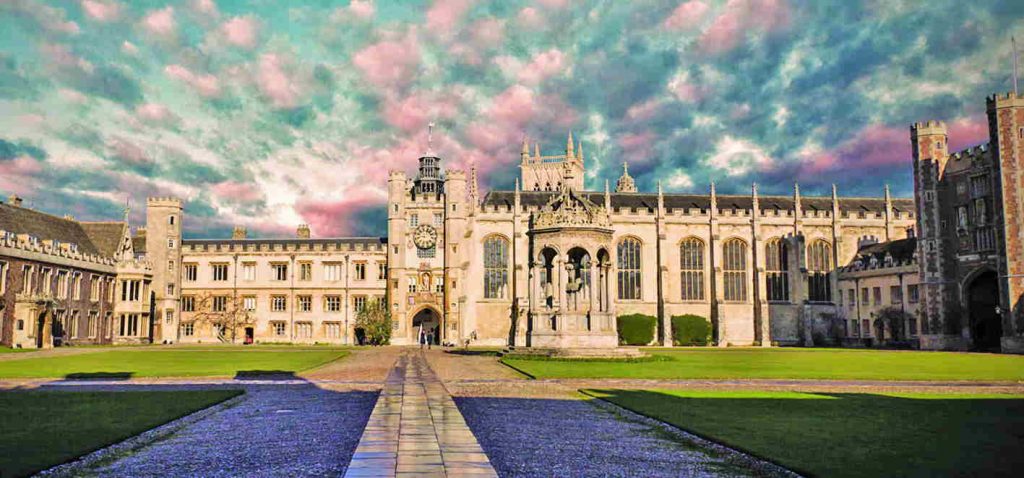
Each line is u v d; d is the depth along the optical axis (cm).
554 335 5244
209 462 1580
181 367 4328
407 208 9825
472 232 9519
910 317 8612
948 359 5466
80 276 8619
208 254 10319
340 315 10181
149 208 10112
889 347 8756
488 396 2792
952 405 2488
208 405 2448
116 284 9525
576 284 5597
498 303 9444
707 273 9856
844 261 10019
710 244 9838
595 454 1656
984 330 8112
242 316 10181
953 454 1614
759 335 9681
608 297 5359
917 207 8519
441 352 6819
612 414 2294
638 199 10250
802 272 9875
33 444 1727
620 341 9381
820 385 3262
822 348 8588
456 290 9475
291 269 10294
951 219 8256
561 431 1961
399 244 9694
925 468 1472
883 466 1493
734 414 2242
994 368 4350
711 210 9856
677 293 9769
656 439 1845
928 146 8450
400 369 4262
